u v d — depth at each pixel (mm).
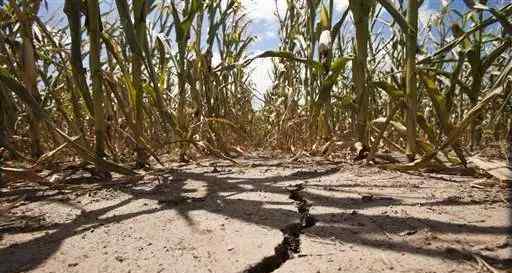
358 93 2848
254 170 2713
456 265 1103
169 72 3693
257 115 5211
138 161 2770
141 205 1806
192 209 1709
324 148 3338
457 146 2252
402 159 2977
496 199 1760
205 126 3490
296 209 1668
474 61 2439
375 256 1177
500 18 2010
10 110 2031
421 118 2457
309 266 1124
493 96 2021
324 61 2768
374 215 1562
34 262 1206
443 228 1394
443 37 3889
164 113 2447
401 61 3561
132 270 1130
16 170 1741
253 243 1287
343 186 2100
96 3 2238
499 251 1176
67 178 2445
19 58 2291
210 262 1162
